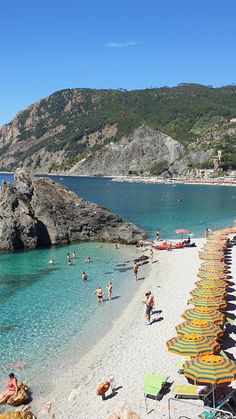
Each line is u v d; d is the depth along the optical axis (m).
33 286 36.22
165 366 20.58
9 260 46.72
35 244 54.00
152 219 80.75
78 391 18.83
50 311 29.83
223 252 44.59
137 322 27.05
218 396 16.80
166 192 160.62
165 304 30.19
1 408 17.98
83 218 58.53
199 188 186.88
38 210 56.03
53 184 59.59
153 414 16.53
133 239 57.06
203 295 26.92
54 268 43.00
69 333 25.83
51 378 20.39
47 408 17.61
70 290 35.03
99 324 27.25
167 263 44.44
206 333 20.30
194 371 16.28
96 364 21.50
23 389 18.84
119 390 18.66
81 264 44.78
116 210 96.69
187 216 85.56
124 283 37.09
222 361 16.75
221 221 78.50
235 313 27.69
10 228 51.75
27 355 22.86
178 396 17.55
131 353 22.44
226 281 34.28
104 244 56.81
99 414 16.94
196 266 42.66
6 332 25.97
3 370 21.23
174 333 24.73
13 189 55.12
